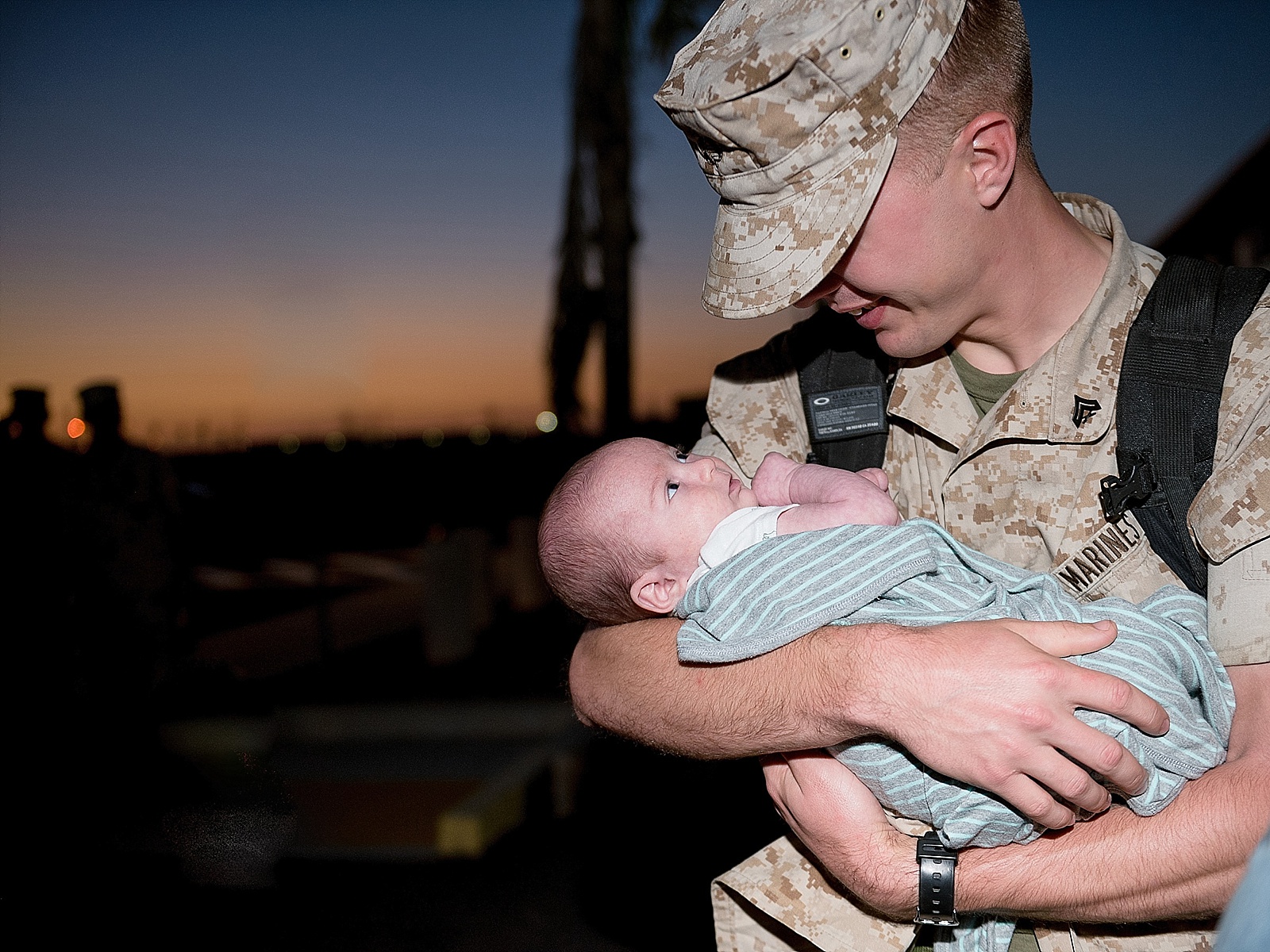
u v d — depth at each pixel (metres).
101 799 4.67
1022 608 1.55
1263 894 0.69
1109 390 1.56
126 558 5.87
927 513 1.81
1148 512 1.49
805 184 1.51
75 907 4.24
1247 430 1.39
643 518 2.03
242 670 9.33
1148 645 1.44
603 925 4.59
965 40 1.49
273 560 18.67
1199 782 1.32
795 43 1.47
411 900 4.89
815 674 1.43
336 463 33.53
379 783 6.50
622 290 11.70
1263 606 1.29
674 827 5.68
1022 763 1.29
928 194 1.49
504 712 7.50
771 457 1.93
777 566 1.65
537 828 5.87
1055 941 1.55
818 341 1.94
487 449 30.27
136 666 5.70
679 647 1.58
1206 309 1.50
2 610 5.43
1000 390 1.72
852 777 1.53
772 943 1.75
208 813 4.73
